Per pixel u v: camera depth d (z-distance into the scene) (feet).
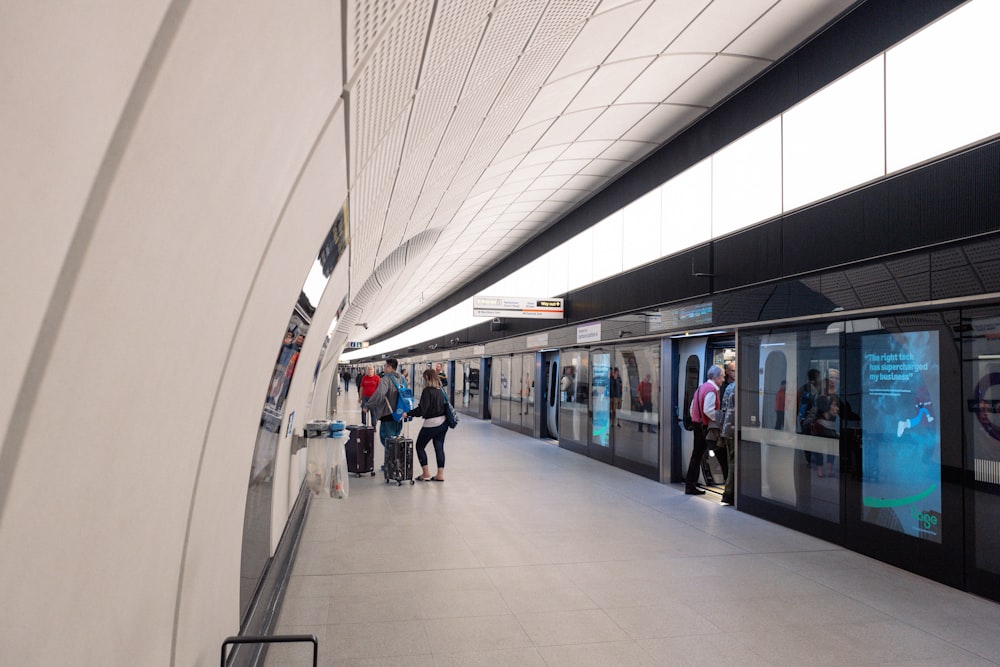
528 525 25.03
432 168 18.26
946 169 18.57
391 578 18.62
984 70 17.53
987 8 17.53
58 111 2.52
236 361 7.95
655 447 35.37
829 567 20.18
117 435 4.22
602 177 39.58
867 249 21.30
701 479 34.04
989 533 17.48
